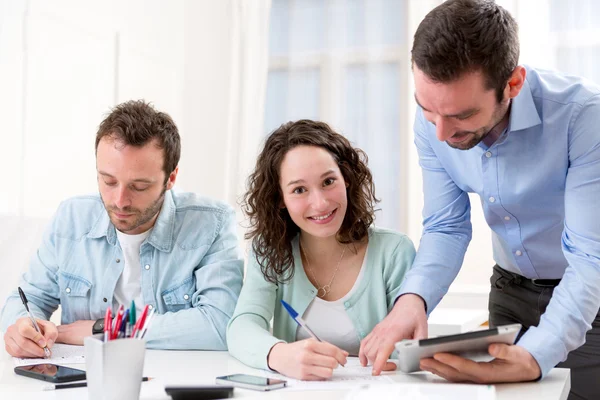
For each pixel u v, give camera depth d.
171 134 1.56
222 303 1.55
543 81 1.31
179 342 1.50
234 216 1.74
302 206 1.39
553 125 1.28
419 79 1.11
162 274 1.64
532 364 1.10
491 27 1.08
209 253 1.66
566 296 1.16
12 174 2.48
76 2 2.73
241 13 3.30
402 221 3.08
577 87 1.29
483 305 2.80
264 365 1.26
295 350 1.20
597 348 1.49
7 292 2.44
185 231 1.67
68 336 1.53
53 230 1.72
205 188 3.30
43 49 2.60
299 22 3.29
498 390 1.06
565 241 1.25
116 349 0.95
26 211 2.52
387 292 1.48
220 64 3.30
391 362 1.26
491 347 1.08
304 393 1.07
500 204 1.41
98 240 1.68
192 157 3.31
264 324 1.46
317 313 1.47
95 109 2.81
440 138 1.13
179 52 3.28
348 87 3.21
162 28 3.18
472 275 2.87
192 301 1.62
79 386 1.13
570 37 2.79
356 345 1.45
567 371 1.20
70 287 1.68
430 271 1.37
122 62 2.94
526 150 1.33
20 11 2.52
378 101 3.15
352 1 3.22
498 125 1.30
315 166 1.38
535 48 2.81
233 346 1.37
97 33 2.83
